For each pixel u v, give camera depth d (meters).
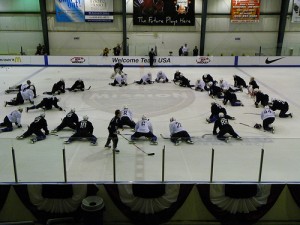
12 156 8.30
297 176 8.66
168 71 27.03
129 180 8.58
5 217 8.70
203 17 30.05
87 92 20.11
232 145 8.57
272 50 31.67
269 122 13.77
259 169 8.49
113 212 8.70
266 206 8.67
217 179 8.52
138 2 30.28
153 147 8.54
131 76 24.95
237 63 29.31
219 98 18.95
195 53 30.69
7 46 31.81
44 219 8.71
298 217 8.81
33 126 11.68
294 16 30.61
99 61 28.98
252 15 30.88
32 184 8.41
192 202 8.60
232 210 8.66
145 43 31.69
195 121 15.07
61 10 30.38
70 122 13.14
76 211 8.66
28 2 30.61
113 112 16.28
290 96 19.67
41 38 31.72
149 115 15.86
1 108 16.77
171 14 30.70
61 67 28.70
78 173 8.67
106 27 31.20
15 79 23.48
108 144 8.97
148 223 8.73
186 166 8.49
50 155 8.38
